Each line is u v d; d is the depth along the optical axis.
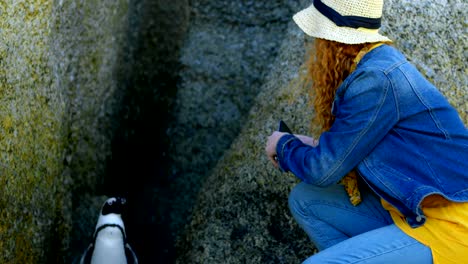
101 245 3.07
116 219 3.12
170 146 3.64
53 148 3.08
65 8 3.04
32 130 2.88
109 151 3.50
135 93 3.57
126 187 3.61
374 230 1.94
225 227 2.99
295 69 3.02
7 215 2.69
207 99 3.60
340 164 1.91
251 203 2.96
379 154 1.92
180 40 3.60
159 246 3.53
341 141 1.89
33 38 2.84
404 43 2.80
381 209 2.07
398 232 1.90
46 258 3.07
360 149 1.89
